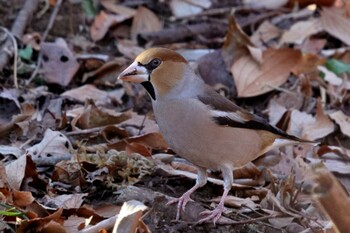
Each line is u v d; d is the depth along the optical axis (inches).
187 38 555.8
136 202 308.0
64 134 405.7
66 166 359.9
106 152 388.5
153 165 369.1
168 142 345.7
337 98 489.4
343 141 453.1
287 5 589.3
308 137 443.8
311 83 501.0
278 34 560.1
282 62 497.0
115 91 478.9
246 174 384.2
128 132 419.8
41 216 324.8
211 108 335.0
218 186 366.3
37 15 538.6
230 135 338.0
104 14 548.1
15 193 323.9
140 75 337.1
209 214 336.5
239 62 495.2
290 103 484.1
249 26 573.6
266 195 357.7
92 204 344.5
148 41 548.1
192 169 378.6
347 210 281.9
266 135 354.6
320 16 569.9
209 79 497.0
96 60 495.5
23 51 496.7
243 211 346.6
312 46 542.0
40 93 451.8
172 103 335.6
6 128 407.8
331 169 403.2
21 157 351.6
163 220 333.1
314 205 346.3
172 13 583.5
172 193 359.6
